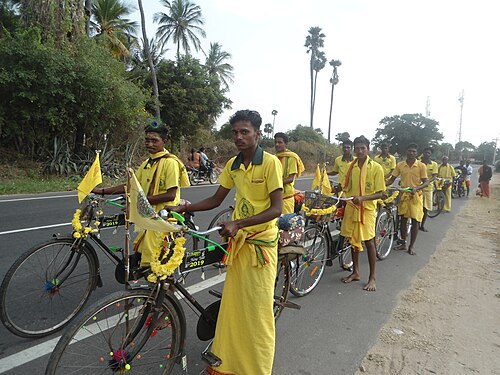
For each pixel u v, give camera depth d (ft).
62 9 43.19
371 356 9.71
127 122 47.55
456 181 50.96
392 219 19.39
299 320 11.58
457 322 11.89
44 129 42.78
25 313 10.28
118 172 46.83
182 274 7.88
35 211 24.81
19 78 37.24
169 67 71.00
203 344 9.89
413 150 19.72
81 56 41.55
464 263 18.51
